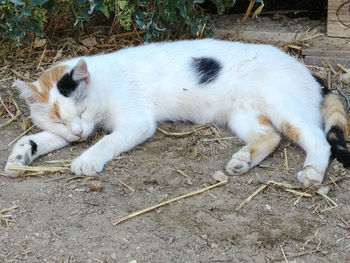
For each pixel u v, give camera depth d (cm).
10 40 151
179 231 107
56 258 103
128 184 116
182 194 114
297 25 155
